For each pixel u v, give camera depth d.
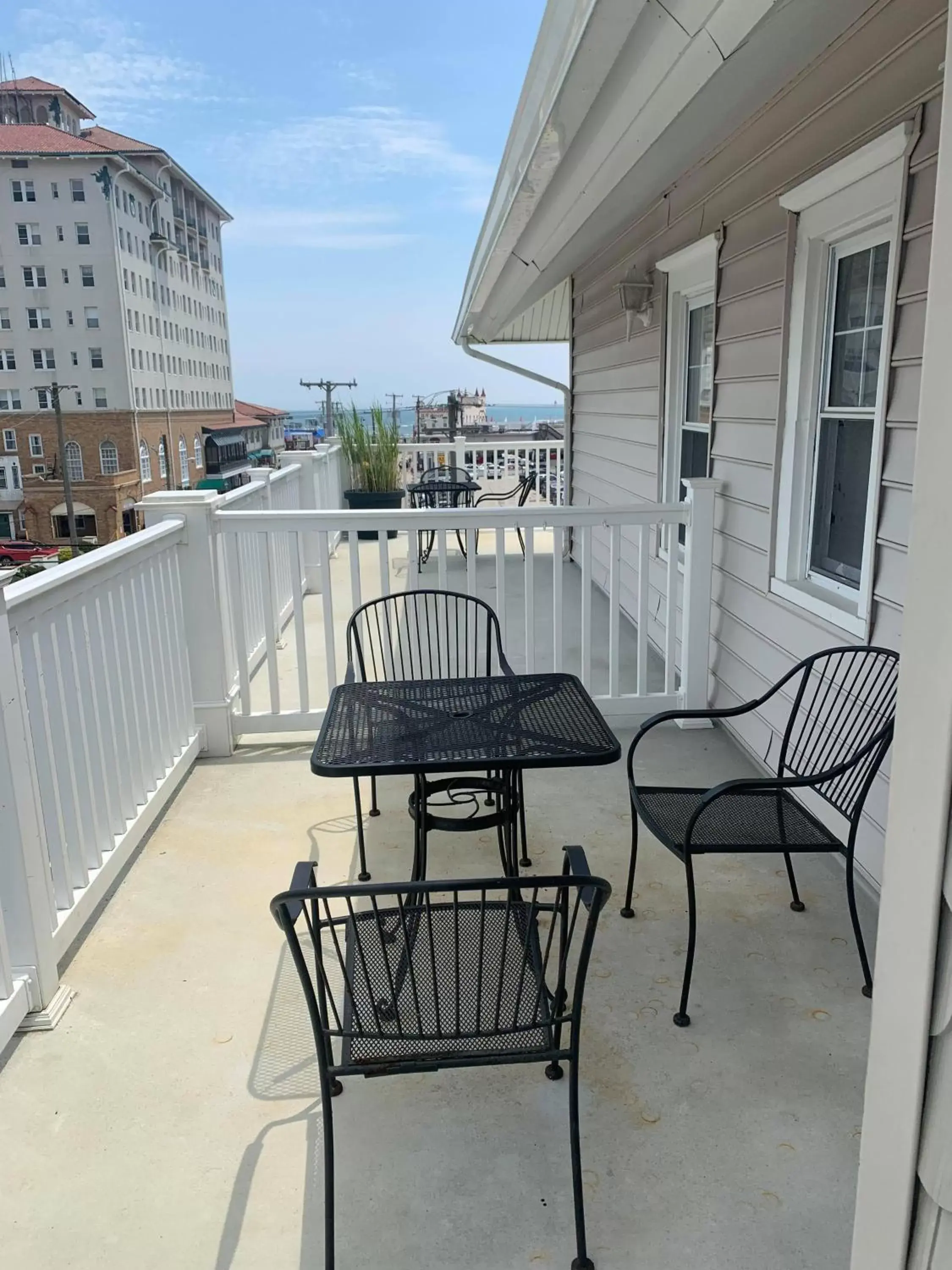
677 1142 1.79
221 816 3.28
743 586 3.69
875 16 2.46
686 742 3.87
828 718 2.70
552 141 2.77
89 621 2.67
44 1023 2.15
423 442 12.00
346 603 6.65
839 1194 1.67
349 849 3.04
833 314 3.02
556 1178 1.72
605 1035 2.10
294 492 6.45
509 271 5.10
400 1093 1.95
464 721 2.39
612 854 2.96
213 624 3.70
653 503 4.18
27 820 2.10
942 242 0.73
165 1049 2.09
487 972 1.79
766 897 2.69
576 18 2.09
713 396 3.95
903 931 0.86
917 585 0.80
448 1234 1.61
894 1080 0.89
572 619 5.97
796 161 3.04
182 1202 1.69
